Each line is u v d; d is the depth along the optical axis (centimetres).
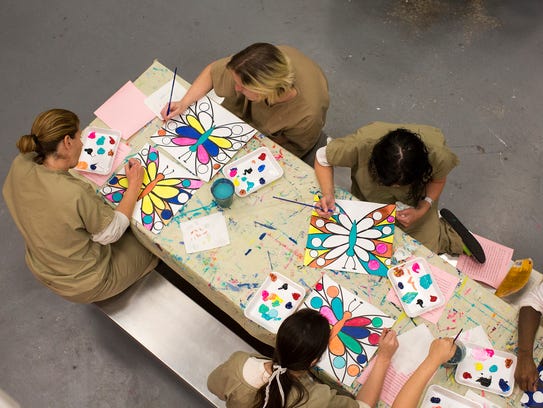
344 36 381
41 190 207
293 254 217
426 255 218
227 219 223
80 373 294
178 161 237
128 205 223
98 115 250
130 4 394
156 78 261
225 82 256
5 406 124
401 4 387
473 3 385
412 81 367
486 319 206
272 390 172
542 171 341
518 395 196
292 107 247
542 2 384
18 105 364
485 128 353
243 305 208
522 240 325
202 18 390
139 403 288
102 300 255
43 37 385
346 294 210
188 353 248
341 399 183
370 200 250
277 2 392
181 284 298
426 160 203
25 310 309
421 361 200
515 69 368
